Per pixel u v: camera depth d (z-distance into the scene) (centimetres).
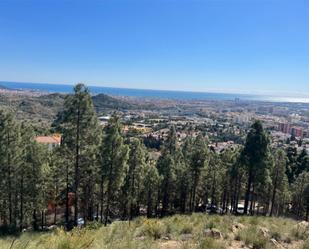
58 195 2866
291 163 4944
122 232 841
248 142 2891
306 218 3694
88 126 2330
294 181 4400
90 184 2678
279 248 765
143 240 774
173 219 1102
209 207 4166
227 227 923
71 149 2361
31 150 2608
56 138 6272
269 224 1049
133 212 3594
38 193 2672
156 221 1006
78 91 2292
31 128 2833
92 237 715
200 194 3912
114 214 3394
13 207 2742
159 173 3553
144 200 3447
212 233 840
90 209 2867
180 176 3497
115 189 2609
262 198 3844
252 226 911
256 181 2902
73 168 2464
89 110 2316
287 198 3959
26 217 2847
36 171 2612
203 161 3381
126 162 2702
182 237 830
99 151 2458
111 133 2480
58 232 917
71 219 3144
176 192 3669
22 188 2639
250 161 2862
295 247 790
